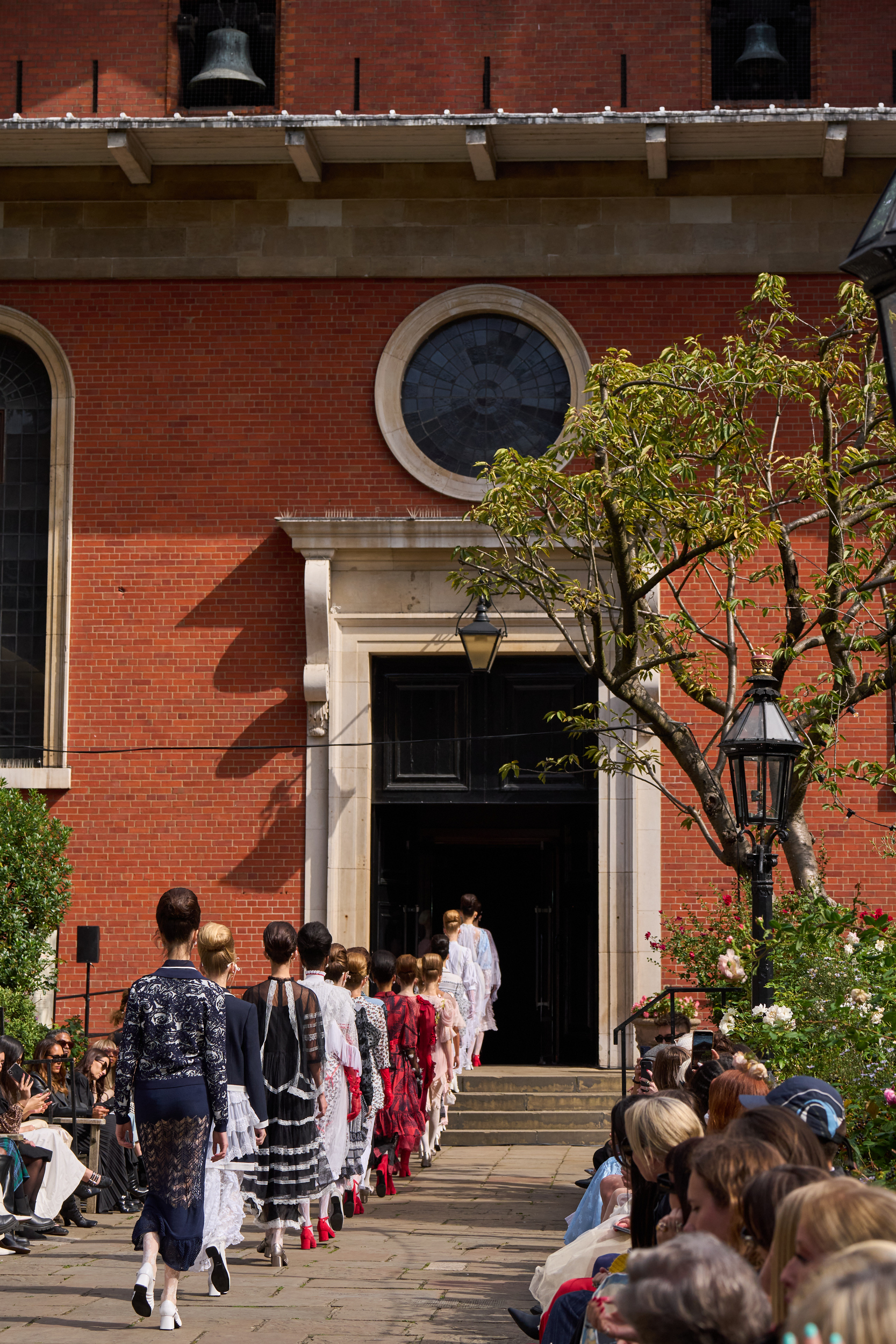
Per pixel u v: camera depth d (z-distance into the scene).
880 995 7.16
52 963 13.97
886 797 14.38
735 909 12.63
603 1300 3.85
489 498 10.67
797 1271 2.13
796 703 9.91
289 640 15.04
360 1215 9.90
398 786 15.24
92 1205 10.23
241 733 14.96
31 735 15.32
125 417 15.37
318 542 14.84
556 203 15.27
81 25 15.76
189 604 15.13
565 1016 16.19
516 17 15.45
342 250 15.38
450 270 15.30
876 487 10.30
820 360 10.96
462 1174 11.98
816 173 15.05
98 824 14.91
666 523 10.05
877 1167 6.04
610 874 14.64
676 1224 3.68
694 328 15.09
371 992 15.27
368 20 15.54
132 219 15.51
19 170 15.55
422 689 15.38
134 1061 6.47
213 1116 6.50
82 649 15.14
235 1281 7.41
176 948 6.68
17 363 15.72
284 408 15.30
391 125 14.62
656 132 14.39
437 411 15.37
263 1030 7.95
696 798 14.60
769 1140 3.34
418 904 16.58
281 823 14.84
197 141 14.96
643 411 10.19
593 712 14.90
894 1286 1.49
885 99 15.20
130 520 15.25
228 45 15.47
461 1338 6.10
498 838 18.36
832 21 15.38
